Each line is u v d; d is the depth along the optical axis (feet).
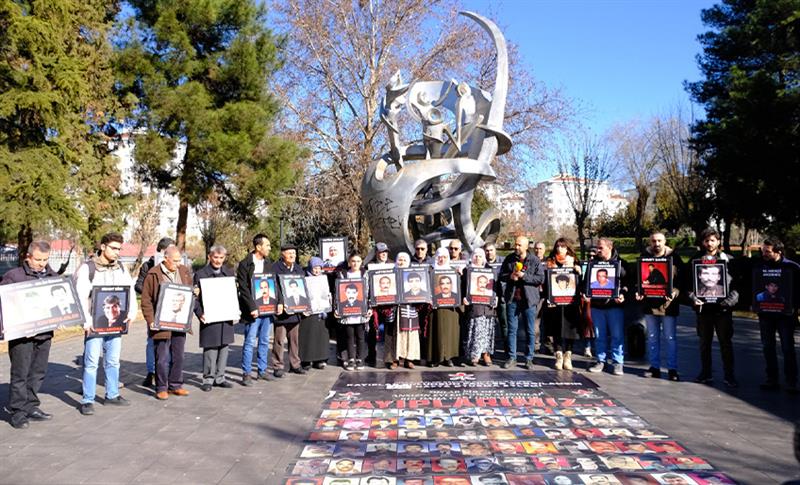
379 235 35.14
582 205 90.07
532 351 27.12
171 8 68.95
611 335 25.82
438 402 20.84
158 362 22.26
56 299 19.21
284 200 78.54
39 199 51.62
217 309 23.40
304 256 102.94
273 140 73.00
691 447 15.99
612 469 14.28
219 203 82.74
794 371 22.35
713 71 83.92
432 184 38.34
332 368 27.91
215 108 73.10
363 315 27.07
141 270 27.45
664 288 24.64
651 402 20.84
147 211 96.37
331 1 72.08
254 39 74.38
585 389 22.79
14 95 51.01
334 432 17.46
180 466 14.85
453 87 36.50
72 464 15.07
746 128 57.16
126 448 16.33
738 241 145.59
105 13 71.41
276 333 26.04
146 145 67.72
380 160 36.11
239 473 14.29
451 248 31.48
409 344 26.86
